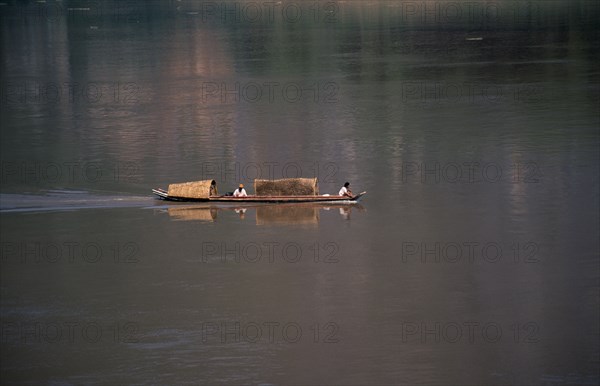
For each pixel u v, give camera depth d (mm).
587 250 156500
